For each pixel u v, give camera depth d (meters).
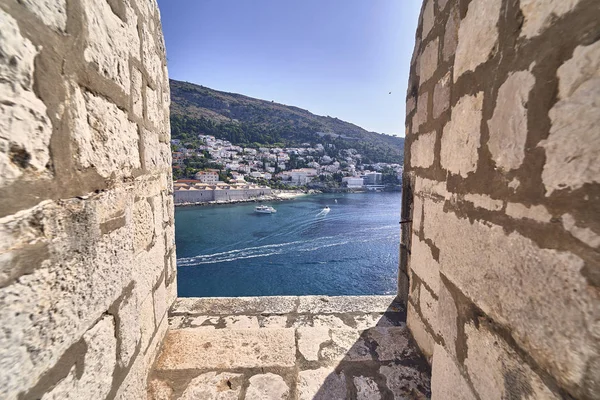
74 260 0.74
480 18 0.91
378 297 2.53
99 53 0.91
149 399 1.42
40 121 0.63
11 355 0.53
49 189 0.66
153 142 1.63
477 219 0.90
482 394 0.84
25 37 0.58
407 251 2.29
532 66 0.67
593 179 0.53
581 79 0.55
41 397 0.61
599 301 0.51
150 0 1.57
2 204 0.53
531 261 0.66
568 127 0.58
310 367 1.65
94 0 0.87
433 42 1.68
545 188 0.63
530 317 0.66
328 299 2.49
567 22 0.58
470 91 0.96
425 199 1.76
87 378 0.77
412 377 1.60
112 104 1.01
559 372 0.58
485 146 0.87
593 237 0.52
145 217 1.48
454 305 1.03
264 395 1.46
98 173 0.89
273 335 1.90
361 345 1.85
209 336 1.87
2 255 0.52
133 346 1.09
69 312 0.71
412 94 2.10
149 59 1.54
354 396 1.47
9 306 0.53
